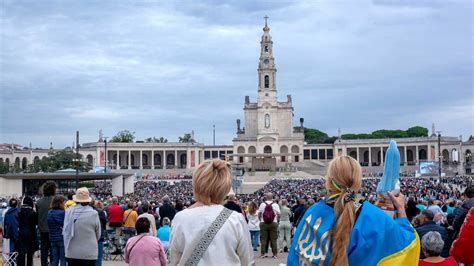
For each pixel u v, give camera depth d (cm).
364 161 17300
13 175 6894
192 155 16912
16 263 1797
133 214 2436
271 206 2366
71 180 7675
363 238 582
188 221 674
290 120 16062
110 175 7525
